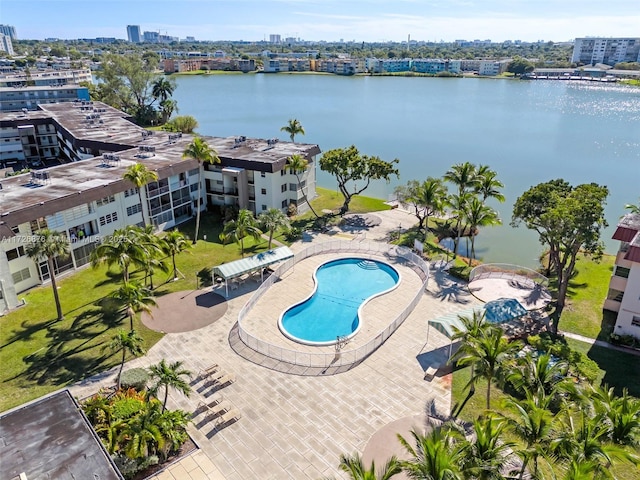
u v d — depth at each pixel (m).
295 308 47.03
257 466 28.14
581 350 40.22
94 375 36.56
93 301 47.97
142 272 54.53
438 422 31.59
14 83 162.88
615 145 133.88
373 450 29.31
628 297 40.28
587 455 21.84
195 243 63.25
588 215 41.12
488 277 53.47
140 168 55.19
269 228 56.81
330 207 78.19
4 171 96.50
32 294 49.25
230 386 35.22
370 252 59.88
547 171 106.62
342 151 72.75
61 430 23.56
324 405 33.28
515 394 34.12
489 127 159.75
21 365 37.84
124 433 27.73
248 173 71.44
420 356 38.94
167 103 159.00
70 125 98.38
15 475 20.97
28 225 49.25
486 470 20.39
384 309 46.56
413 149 127.12
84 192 53.88
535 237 72.25
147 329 42.91
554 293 50.53
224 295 49.22
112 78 156.75
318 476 27.48
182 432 29.61
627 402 24.36
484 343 29.20
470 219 55.31
